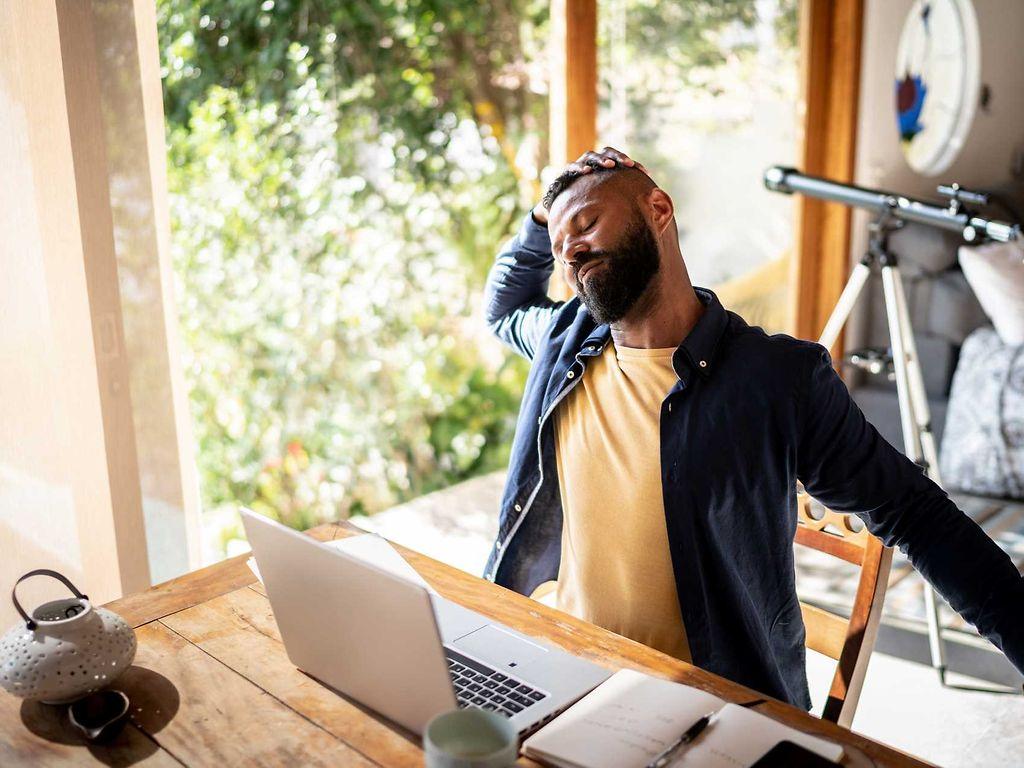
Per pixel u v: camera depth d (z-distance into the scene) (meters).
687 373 1.26
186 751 0.93
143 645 1.14
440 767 0.79
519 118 3.47
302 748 0.94
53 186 1.71
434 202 3.38
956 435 3.44
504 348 3.71
